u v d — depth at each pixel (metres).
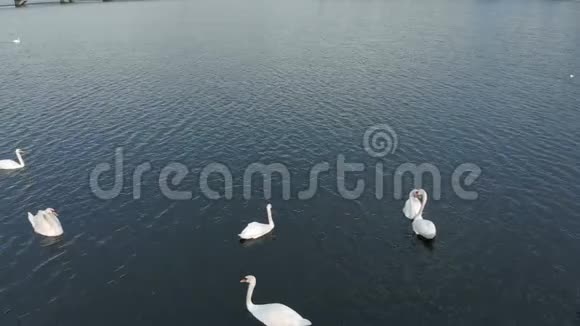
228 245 33.31
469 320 26.44
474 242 33.03
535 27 108.38
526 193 38.97
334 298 28.27
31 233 35.03
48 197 39.97
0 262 31.73
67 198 39.72
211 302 28.06
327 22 124.81
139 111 59.31
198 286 29.39
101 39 106.75
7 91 68.62
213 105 60.81
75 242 33.88
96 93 66.88
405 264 30.97
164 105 61.28
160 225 35.81
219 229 35.22
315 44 95.38
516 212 36.41
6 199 39.81
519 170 42.72
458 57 82.00
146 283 29.75
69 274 30.59
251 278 27.17
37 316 27.17
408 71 74.19
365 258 31.64
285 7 158.75
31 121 56.81
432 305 27.55
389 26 116.56
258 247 33.03
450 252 32.06
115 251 32.84
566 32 101.19
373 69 75.69
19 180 42.94
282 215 36.75
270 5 165.50
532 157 45.09
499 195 38.78
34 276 30.44
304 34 107.19
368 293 28.59
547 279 29.39
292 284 29.45
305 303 27.92
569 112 55.97
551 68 73.94
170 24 126.31
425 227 32.81
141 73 76.75
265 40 100.75
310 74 73.44
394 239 33.56
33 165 45.72
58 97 65.50
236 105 60.59
